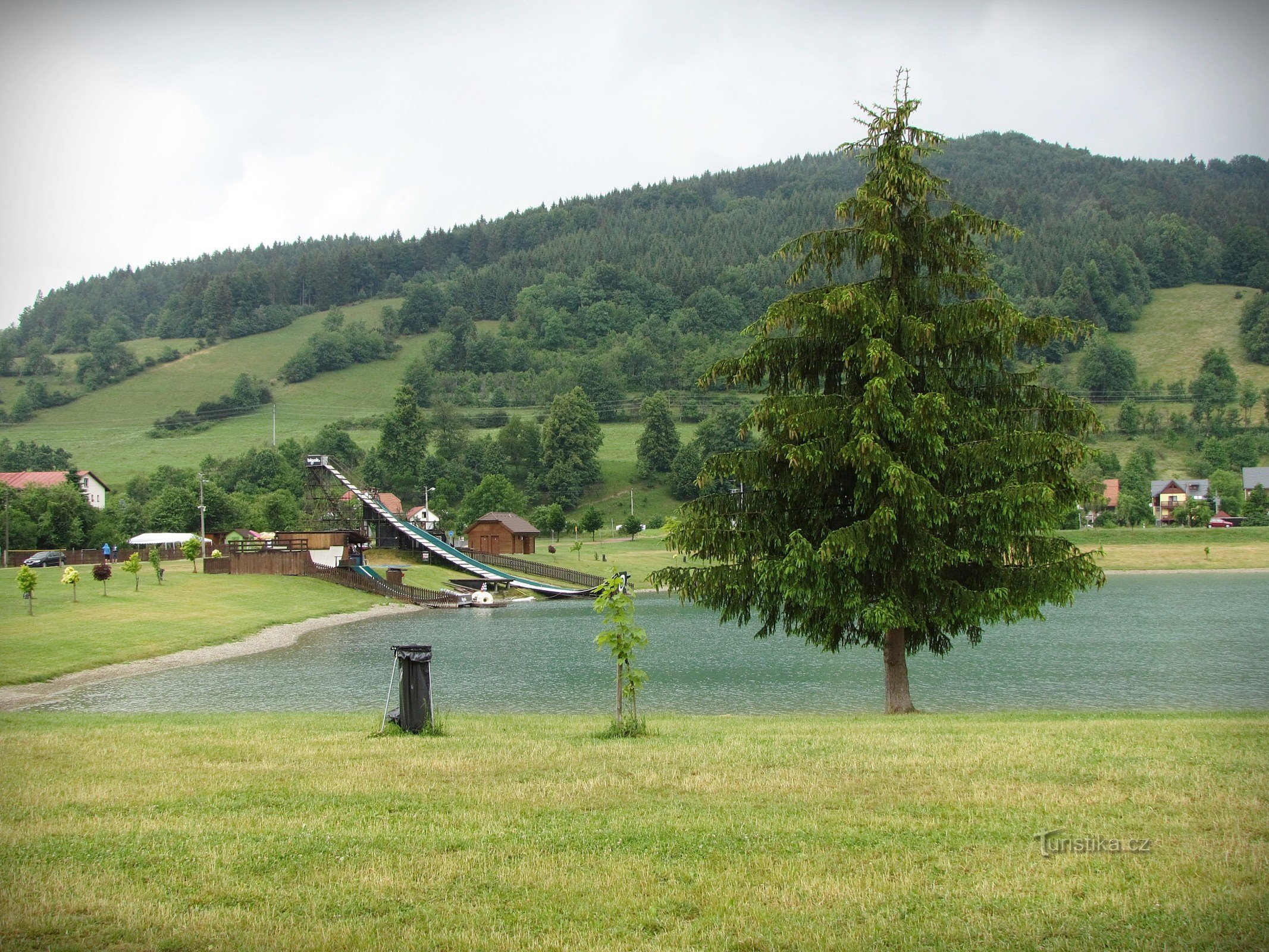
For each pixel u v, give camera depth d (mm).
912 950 7844
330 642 52219
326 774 13852
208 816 11641
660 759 14641
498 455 175875
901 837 10516
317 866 9820
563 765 14281
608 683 35938
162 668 41094
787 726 19125
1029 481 21031
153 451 186375
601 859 9922
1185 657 41344
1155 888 8867
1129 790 12188
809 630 23500
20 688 34750
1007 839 10375
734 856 9969
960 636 50469
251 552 82875
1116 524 140250
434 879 9406
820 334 22094
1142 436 198875
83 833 10969
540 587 92188
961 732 17375
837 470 21875
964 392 22734
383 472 164750
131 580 70188
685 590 23312
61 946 8023
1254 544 118438
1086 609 65562
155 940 8133
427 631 58594
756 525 22844
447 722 20484
